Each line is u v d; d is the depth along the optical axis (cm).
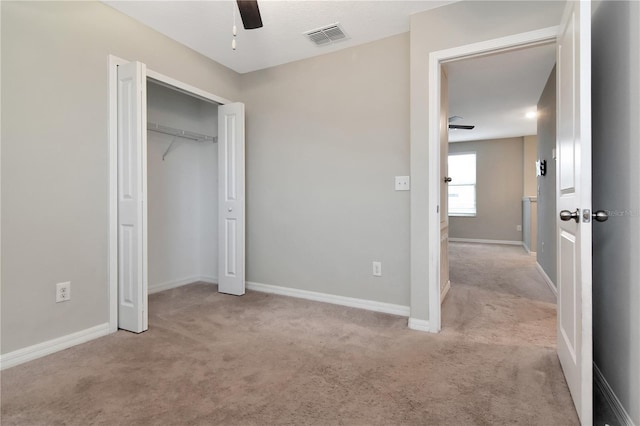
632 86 127
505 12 210
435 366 185
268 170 333
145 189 232
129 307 234
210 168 377
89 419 140
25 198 191
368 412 145
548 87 358
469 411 145
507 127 590
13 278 186
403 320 258
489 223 721
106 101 230
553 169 343
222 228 332
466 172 744
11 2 184
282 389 163
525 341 218
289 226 323
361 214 287
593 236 175
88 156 220
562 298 175
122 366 185
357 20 247
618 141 142
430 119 232
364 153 284
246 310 281
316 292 310
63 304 208
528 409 146
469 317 264
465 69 332
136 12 238
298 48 291
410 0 222
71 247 212
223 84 326
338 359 194
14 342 187
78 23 214
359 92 286
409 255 267
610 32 150
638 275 123
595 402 153
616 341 143
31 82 192
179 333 232
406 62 265
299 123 315
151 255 337
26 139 190
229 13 239
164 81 268
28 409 146
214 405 150
